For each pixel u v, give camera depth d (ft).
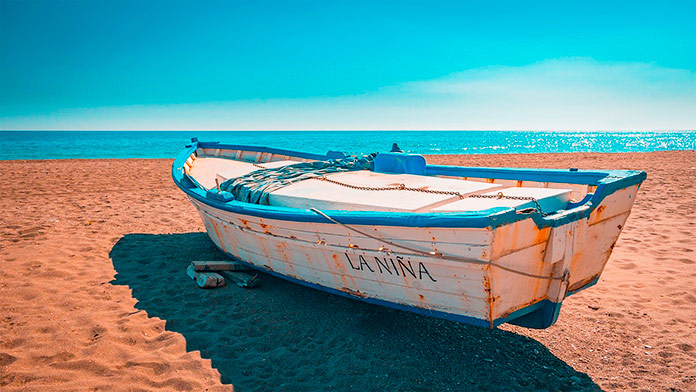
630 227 28.30
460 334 15.23
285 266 16.71
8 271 19.27
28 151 160.97
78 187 44.98
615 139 444.96
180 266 21.09
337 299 17.57
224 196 17.69
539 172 17.76
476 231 10.37
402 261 12.34
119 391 11.24
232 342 14.17
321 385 12.04
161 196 40.34
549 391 12.01
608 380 12.50
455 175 20.97
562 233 11.94
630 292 18.47
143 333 14.49
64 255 21.80
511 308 11.92
